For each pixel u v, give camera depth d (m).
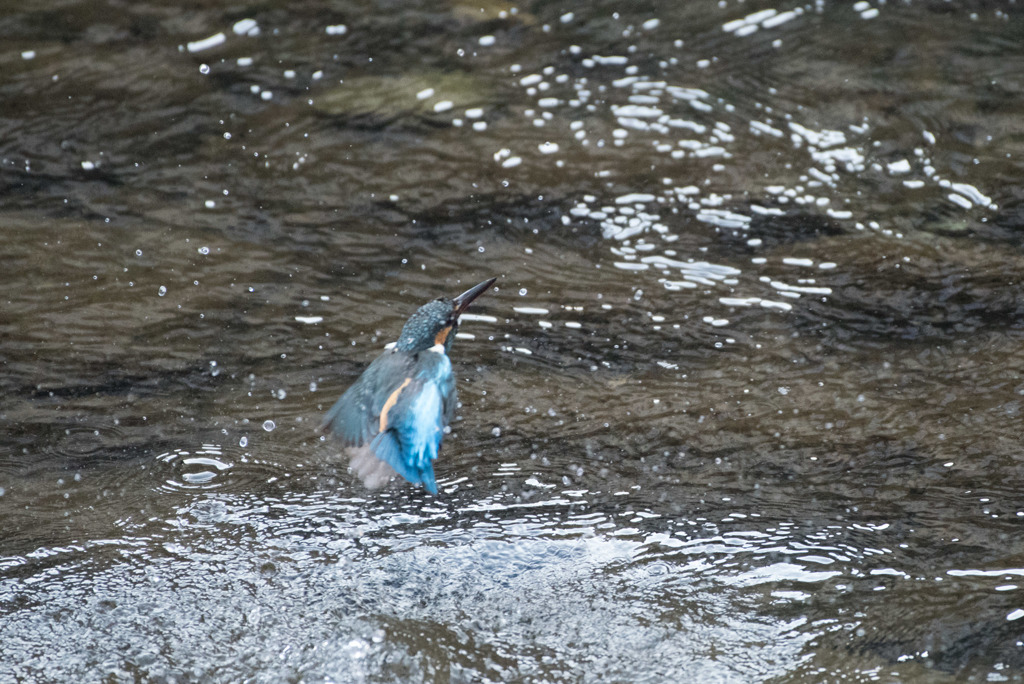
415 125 18.38
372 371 9.13
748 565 10.17
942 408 12.33
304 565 10.20
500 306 14.34
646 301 14.45
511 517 10.82
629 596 9.85
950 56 19.47
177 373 13.04
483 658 9.16
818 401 12.51
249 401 12.55
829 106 18.39
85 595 9.80
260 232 15.91
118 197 16.67
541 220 16.16
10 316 14.02
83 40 20.75
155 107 18.88
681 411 12.39
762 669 9.05
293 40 20.80
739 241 15.66
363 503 11.03
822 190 16.61
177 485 11.26
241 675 8.94
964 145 17.38
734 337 13.73
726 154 17.45
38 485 11.24
